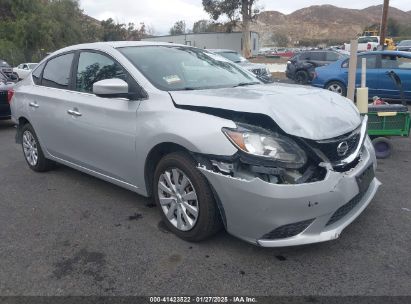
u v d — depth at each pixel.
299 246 3.46
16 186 5.22
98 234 3.82
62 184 5.23
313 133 3.11
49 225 4.06
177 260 3.32
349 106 3.82
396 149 6.68
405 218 3.94
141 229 3.89
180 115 3.43
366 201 3.54
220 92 3.66
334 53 17.17
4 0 45.50
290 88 3.93
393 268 3.11
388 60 11.25
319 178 3.07
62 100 4.72
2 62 17.44
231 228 3.23
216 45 49.44
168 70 4.10
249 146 3.04
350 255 3.31
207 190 3.30
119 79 3.82
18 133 5.91
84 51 4.68
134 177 4.00
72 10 54.84
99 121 4.19
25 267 3.31
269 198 2.95
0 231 3.96
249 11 46.47
